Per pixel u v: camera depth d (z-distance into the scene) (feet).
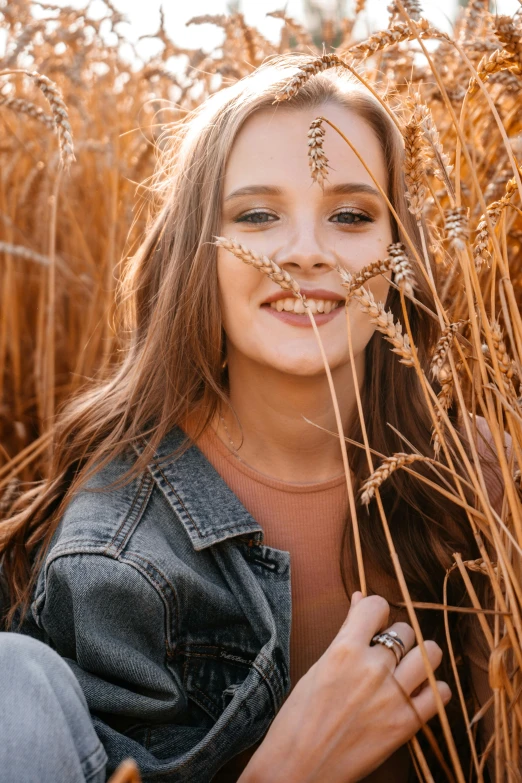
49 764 2.96
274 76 4.55
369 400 4.98
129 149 10.41
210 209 4.49
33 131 10.98
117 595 3.98
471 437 3.45
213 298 4.58
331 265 4.20
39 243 10.13
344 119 4.37
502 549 3.31
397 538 4.66
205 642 4.29
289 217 4.30
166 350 4.83
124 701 3.85
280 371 4.33
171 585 4.07
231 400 4.81
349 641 3.70
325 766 3.62
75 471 5.07
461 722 4.81
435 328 5.11
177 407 4.74
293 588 4.66
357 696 3.64
